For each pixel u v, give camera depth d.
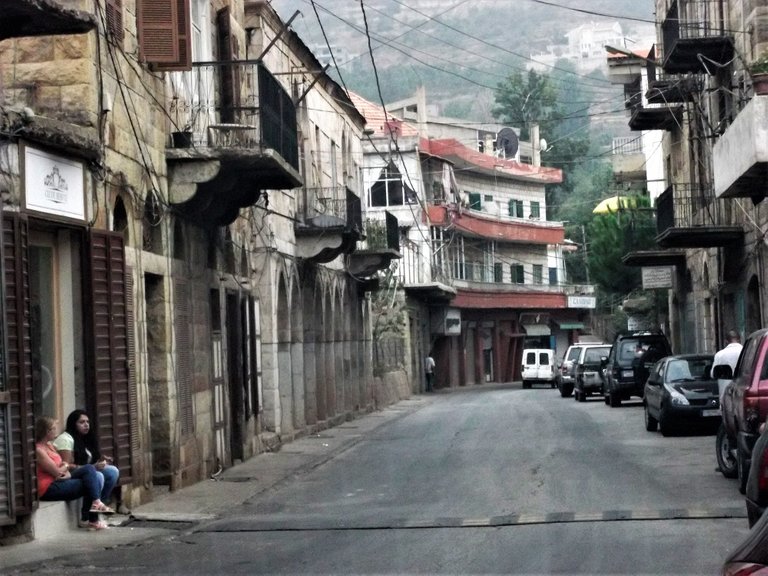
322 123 38.34
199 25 22.83
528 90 108.38
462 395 61.84
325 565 11.72
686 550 11.67
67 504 14.90
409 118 85.06
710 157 36.16
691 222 38.47
